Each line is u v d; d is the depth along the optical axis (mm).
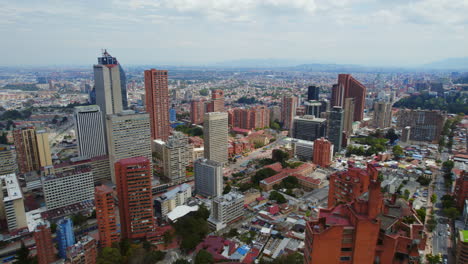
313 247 113188
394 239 112312
